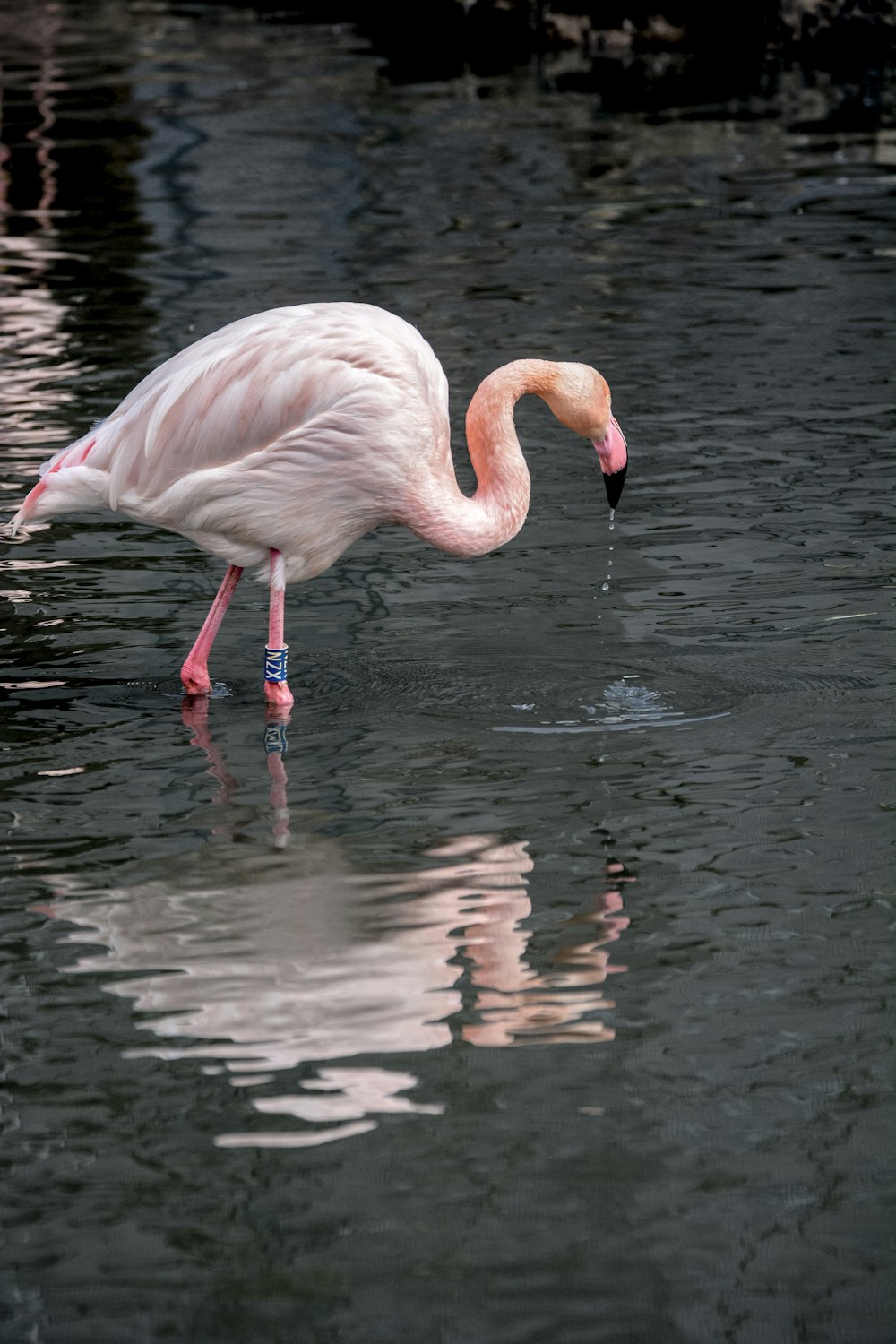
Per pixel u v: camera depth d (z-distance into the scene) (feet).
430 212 73.26
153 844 25.35
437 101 96.32
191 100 97.76
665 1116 18.67
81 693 32.01
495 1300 16.05
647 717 30.09
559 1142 18.26
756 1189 17.48
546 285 61.72
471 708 30.73
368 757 28.60
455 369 51.78
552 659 33.01
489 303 59.47
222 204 75.92
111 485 31.17
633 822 25.86
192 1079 19.29
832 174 77.36
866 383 50.62
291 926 22.75
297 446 30.55
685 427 47.26
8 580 38.42
